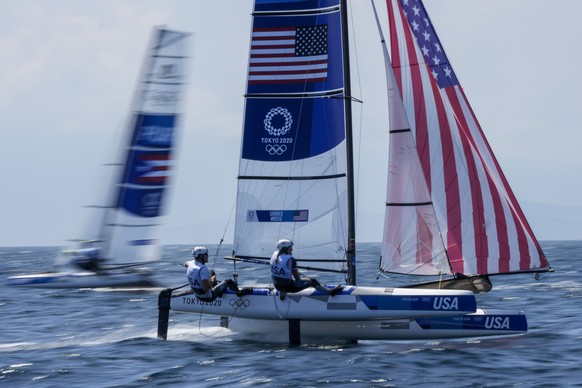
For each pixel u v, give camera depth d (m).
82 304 99.44
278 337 62.53
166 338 64.38
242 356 56.09
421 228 64.12
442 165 70.75
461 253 70.12
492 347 58.38
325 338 61.25
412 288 65.62
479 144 70.38
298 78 63.66
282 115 63.84
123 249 125.88
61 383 48.81
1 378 50.84
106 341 65.25
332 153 62.72
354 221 62.38
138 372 51.56
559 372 49.34
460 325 60.41
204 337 65.31
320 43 63.31
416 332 60.25
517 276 138.25
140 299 105.12
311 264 63.06
